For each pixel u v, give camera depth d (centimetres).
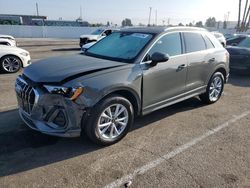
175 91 483
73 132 355
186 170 333
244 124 485
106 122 381
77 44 2508
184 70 488
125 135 412
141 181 311
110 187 300
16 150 372
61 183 304
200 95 582
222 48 602
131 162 350
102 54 464
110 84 364
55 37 4062
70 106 344
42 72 374
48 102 348
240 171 334
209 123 486
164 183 307
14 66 916
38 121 361
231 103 609
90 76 358
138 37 460
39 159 352
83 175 320
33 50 1777
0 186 297
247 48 927
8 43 1434
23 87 378
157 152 376
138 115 428
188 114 529
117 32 521
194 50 518
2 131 427
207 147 395
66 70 372
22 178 312
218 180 315
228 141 415
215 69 572
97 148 383
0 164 338
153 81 429
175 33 484
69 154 366
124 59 422
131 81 391
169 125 472
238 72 939
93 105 354
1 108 533
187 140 416
